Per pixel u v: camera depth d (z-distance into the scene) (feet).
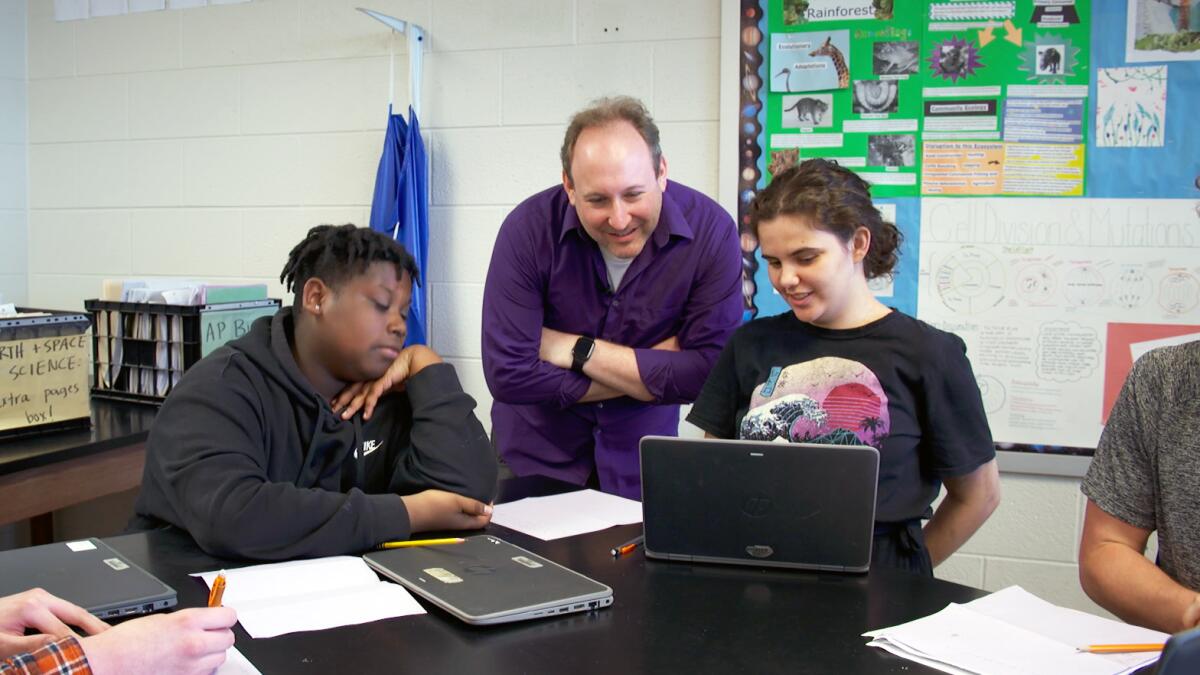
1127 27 6.74
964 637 3.09
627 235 5.22
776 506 3.82
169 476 4.09
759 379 4.66
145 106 9.36
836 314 4.52
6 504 5.84
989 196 7.07
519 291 5.89
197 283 7.94
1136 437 3.94
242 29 8.92
